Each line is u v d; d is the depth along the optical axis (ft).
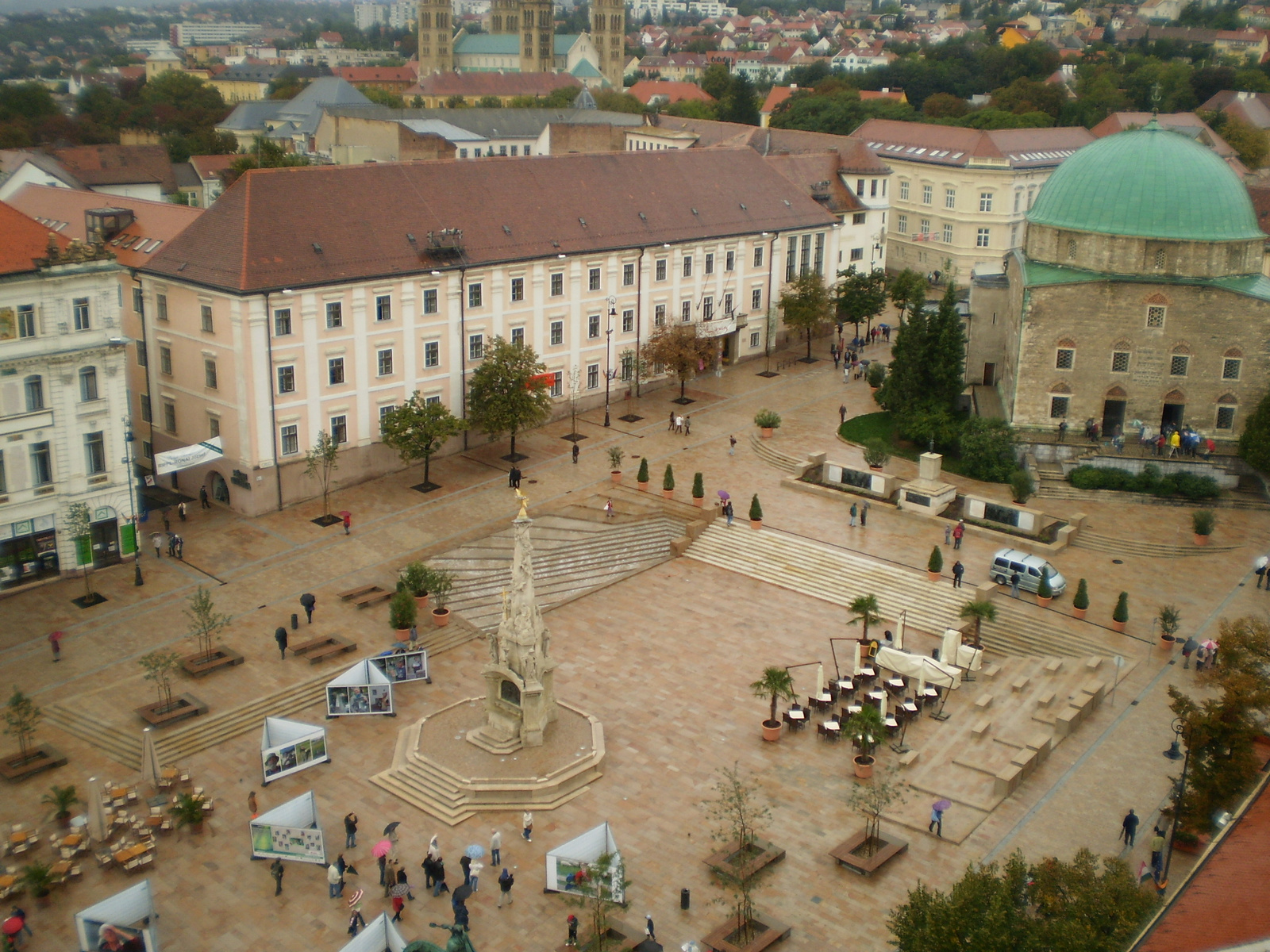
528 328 342.44
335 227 304.30
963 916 136.46
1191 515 291.38
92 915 150.82
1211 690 216.74
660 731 208.44
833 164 470.39
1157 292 298.56
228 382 287.48
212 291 282.56
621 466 323.37
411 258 312.29
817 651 237.25
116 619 241.96
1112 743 204.03
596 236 357.00
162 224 324.80
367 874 171.94
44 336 246.47
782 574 269.03
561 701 217.36
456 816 185.26
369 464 313.12
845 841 176.86
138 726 205.67
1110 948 131.75
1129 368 307.37
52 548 257.34
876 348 435.94
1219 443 305.94
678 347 365.61
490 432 318.24
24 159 502.79
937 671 211.82
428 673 226.38
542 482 311.88
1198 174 301.43
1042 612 246.47
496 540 276.82
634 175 385.09
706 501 300.81
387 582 257.55
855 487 305.12
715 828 182.09
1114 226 302.86
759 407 370.94
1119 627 239.30
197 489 306.14
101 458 260.42
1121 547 274.57
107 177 571.69
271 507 293.84
